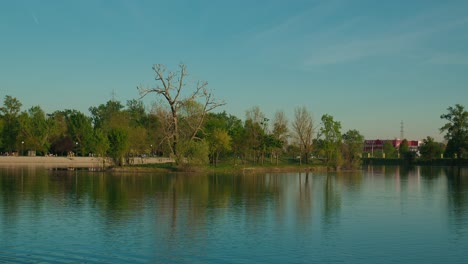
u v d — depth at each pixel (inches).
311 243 816.9
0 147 5152.6
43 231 892.6
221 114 5511.8
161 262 689.6
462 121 5487.2
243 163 3880.4
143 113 7052.2
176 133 3139.8
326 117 4195.4
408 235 892.0
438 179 2679.6
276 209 1227.9
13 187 1749.5
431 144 5649.6
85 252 740.0
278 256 727.7
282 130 4222.4
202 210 1186.0
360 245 805.2
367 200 1476.4
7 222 983.6
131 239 831.1
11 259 698.2
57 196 1453.0
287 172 3479.3
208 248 772.0
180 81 3161.9
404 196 1614.2
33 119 5142.7
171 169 2997.0
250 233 895.7
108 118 6378.0
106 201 1342.3
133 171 2942.9
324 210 1220.5
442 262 702.5
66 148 5196.9
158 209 1191.6
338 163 3966.5
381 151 7337.6
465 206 1330.0
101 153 3051.2
